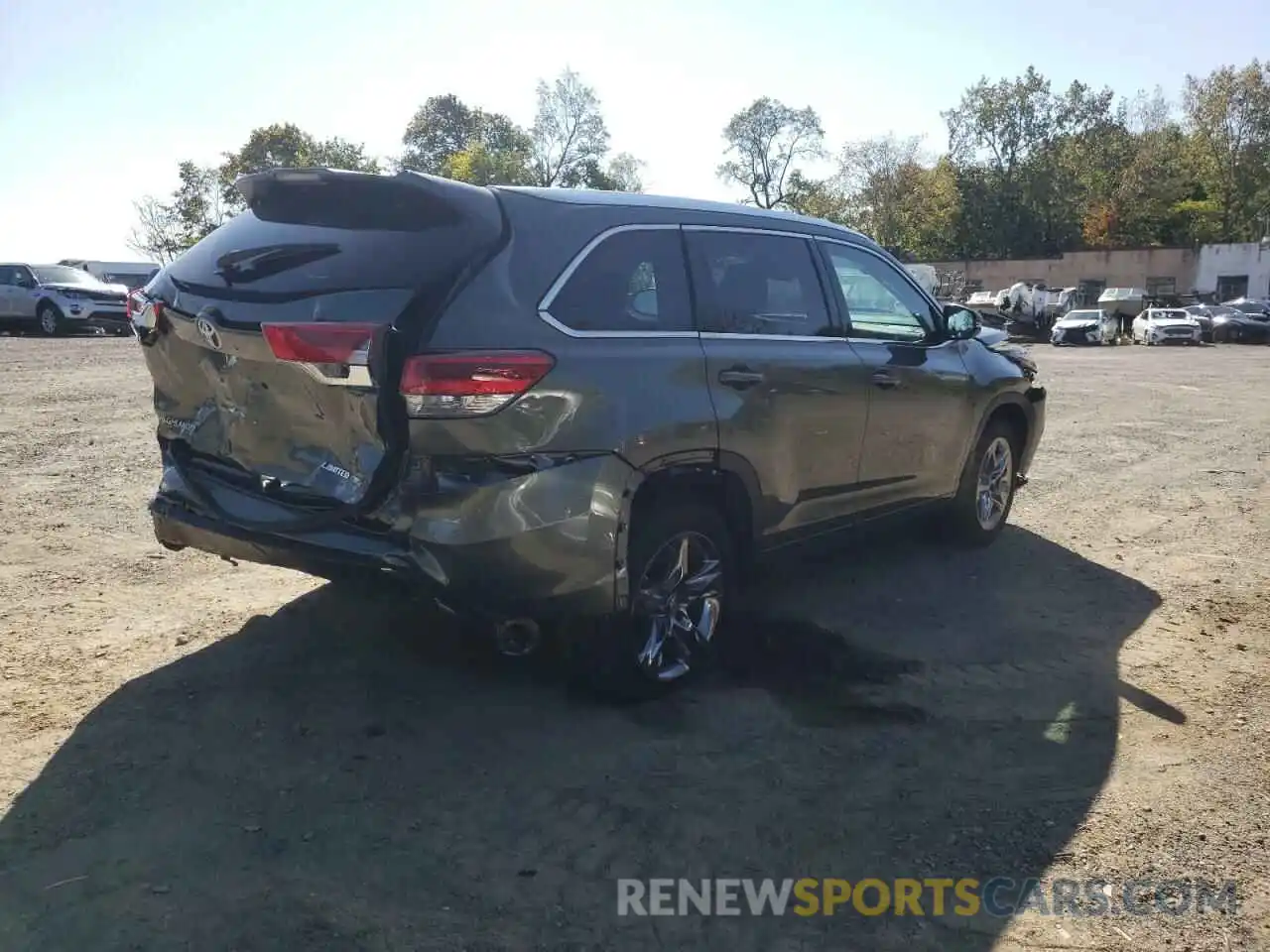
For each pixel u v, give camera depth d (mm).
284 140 71375
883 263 5582
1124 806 3510
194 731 3760
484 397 3422
